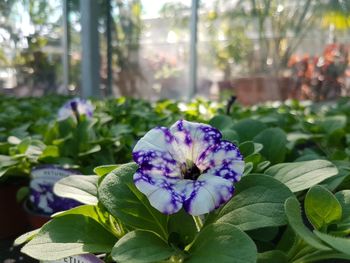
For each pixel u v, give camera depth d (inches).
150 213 6.9
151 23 49.4
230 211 6.7
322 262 7.9
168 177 6.3
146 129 17.8
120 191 6.9
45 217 12.5
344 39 51.5
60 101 32.4
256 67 52.0
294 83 53.5
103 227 7.3
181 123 6.8
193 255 6.0
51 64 48.4
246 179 7.0
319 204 6.4
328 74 53.2
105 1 49.3
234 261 5.4
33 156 13.6
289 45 51.7
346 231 6.2
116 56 51.2
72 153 14.5
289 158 13.5
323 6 48.5
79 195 7.7
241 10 49.2
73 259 6.9
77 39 47.9
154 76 50.3
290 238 7.4
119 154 15.4
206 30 48.7
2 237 14.6
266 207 6.4
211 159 6.6
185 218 6.9
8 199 14.5
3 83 49.6
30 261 12.4
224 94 42.0
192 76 48.0
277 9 50.2
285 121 18.4
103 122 18.4
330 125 16.5
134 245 6.1
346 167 9.5
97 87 48.8
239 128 12.7
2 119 20.8
